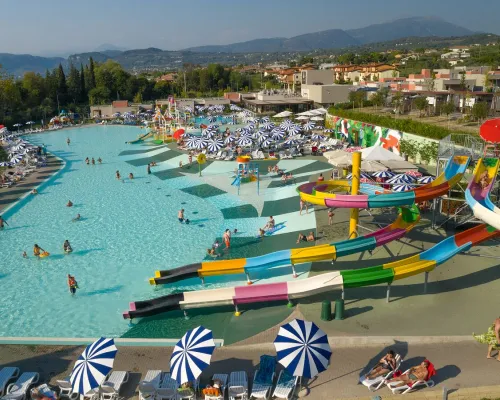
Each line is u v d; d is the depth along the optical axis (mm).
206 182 43281
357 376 14273
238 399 13555
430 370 13477
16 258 26922
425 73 83812
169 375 14422
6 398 13484
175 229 31156
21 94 107188
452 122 51688
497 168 22266
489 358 14789
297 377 13875
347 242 21578
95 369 12719
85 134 81188
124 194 40312
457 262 22250
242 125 82750
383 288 20156
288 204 34656
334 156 36781
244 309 19531
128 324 19359
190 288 22578
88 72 126500
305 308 18750
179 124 75938
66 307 21156
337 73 140125
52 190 42219
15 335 18891
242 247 27516
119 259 26469
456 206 27609
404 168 34188
